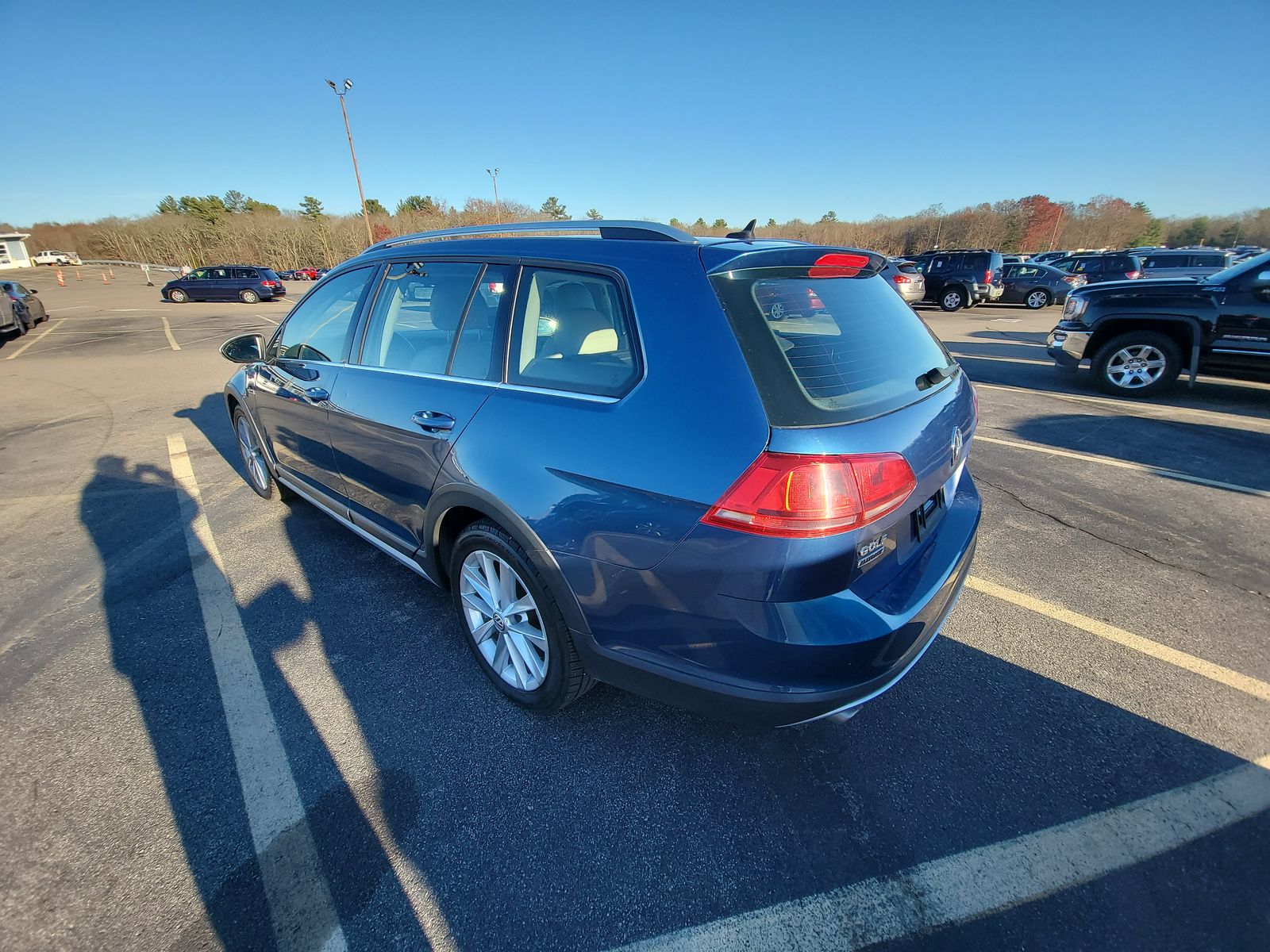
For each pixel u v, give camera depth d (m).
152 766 2.08
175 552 3.56
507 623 2.25
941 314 17.23
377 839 1.83
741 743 2.17
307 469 3.39
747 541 1.54
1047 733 2.21
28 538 3.77
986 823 1.87
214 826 1.87
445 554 2.48
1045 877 1.71
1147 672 2.51
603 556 1.77
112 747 2.16
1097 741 2.17
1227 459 4.87
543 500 1.88
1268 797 1.95
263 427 3.76
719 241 1.90
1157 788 1.98
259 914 1.62
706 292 1.71
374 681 2.49
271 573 3.32
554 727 2.25
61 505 4.28
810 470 1.50
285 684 2.48
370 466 2.70
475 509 2.13
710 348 1.65
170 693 2.43
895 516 1.70
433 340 2.44
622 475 1.71
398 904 1.65
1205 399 6.84
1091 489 4.28
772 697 1.62
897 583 1.82
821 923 1.60
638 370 1.75
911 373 2.06
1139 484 4.36
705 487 1.58
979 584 3.16
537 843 1.82
